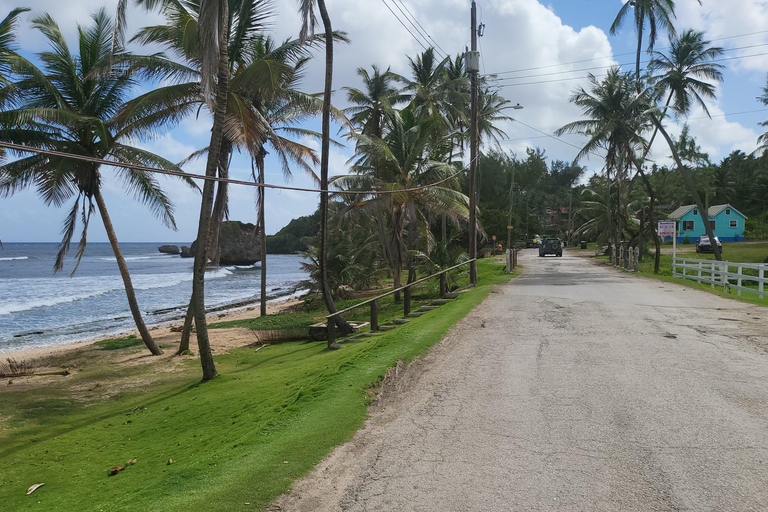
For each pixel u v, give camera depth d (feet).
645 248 136.46
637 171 100.53
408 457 16.05
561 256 153.07
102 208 53.21
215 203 60.18
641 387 21.93
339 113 62.23
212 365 42.11
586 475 14.35
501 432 17.74
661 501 12.86
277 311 94.73
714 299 49.39
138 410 34.91
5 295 125.70
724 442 16.20
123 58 48.78
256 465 15.80
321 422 19.26
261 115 54.90
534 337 32.89
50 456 26.55
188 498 14.07
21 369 49.01
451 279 85.51
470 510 12.76
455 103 121.60
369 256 108.37
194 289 42.11
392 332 37.11
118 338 66.49
